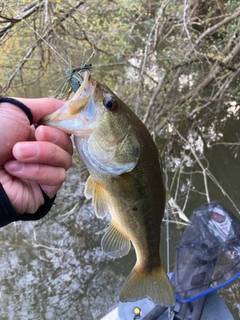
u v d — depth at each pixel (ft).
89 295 2.19
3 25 2.36
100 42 2.72
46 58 2.75
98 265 2.32
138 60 2.90
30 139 0.77
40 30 2.36
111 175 0.85
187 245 1.53
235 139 2.87
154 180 0.93
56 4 2.09
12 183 0.76
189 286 1.39
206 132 2.97
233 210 2.47
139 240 0.99
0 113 0.72
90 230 2.49
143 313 1.41
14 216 0.72
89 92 0.78
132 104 2.70
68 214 2.52
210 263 1.42
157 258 1.05
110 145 0.82
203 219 1.57
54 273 2.34
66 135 0.78
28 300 2.22
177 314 1.37
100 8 2.65
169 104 2.53
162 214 1.01
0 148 0.72
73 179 2.84
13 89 2.60
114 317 1.52
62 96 0.86
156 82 2.55
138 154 0.86
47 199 0.79
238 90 2.70
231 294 1.98
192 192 2.64
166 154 2.89
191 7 2.67
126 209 0.92
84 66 0.79
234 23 2.40
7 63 2.55
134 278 1.05
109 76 3.12
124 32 2.90
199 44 2.39
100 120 0.79
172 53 2.58
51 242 2.49
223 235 1.48
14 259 2.44
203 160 2.83
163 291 1.04
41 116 0.81
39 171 0.72
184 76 2.81
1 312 2.18
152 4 2.59
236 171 2.70
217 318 1.39
